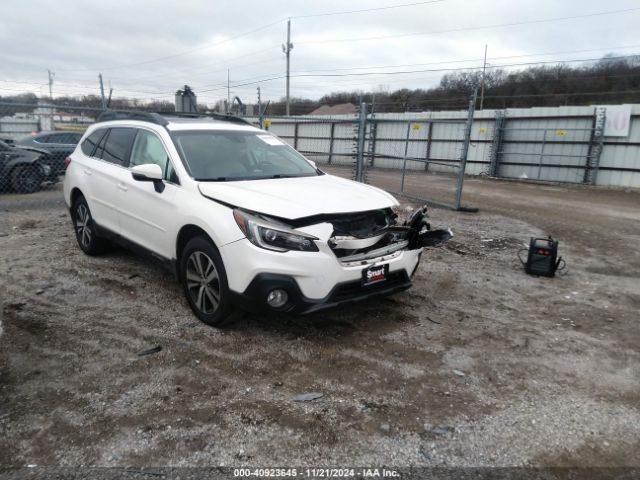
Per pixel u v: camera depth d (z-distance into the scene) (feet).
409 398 10.37
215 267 12.54
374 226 13.12
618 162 59.67
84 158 19.30
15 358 11.40
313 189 13.82
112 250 20.10
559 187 58.80
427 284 17.92
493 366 11.93
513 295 17.22
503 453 8.72
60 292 15.64
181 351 12.01
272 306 11.73
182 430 9.00
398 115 80.12
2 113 37.96
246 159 15.66
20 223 25.82
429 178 63.77
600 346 13.30
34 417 9.22
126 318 13.83
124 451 8.38
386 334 13.46
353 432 9.14
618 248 25.54
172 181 14.30
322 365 11.62
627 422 9.80
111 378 10.68
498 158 69.41
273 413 9.62
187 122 16.39
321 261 11.69
